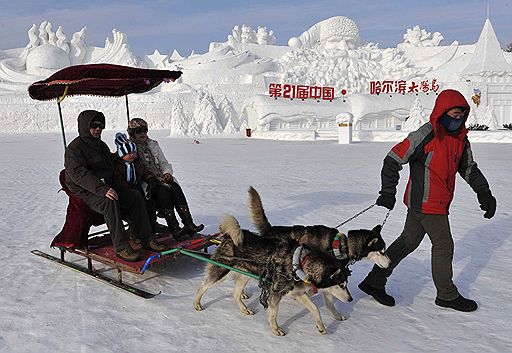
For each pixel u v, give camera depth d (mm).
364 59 53562
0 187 12602
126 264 5090
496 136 31766
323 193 11211
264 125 42000
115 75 5758
